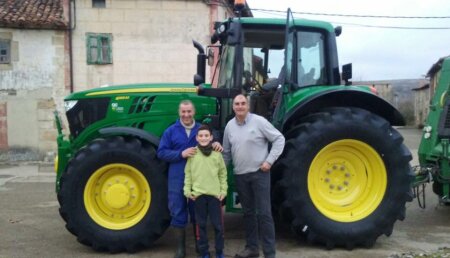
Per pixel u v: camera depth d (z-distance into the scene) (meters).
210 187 4.51
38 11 13.35
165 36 13.21
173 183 4.71
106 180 5.05
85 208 4.94
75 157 4.97
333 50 5.54
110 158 4.93
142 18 13.14
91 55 13.12
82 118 5.51
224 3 13.65
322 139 4.97
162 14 13.17
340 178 5.26
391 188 5.14
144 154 4.95
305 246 5.16
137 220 5.00
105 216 5.06
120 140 4.99
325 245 5.09
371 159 5.19
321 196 5.15
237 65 5.13
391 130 5.20
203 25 13.26
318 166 5.16
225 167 4.61
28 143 13.20
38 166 12.52
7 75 13.01
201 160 4.52
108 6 13.05
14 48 12.95
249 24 5.28
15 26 12.81
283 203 4.98
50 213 6.93
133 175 5.05
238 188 4.66
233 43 5.03
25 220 6.48
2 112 13.07
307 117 5.21
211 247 5.14
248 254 4.74
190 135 4.73
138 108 5.38
